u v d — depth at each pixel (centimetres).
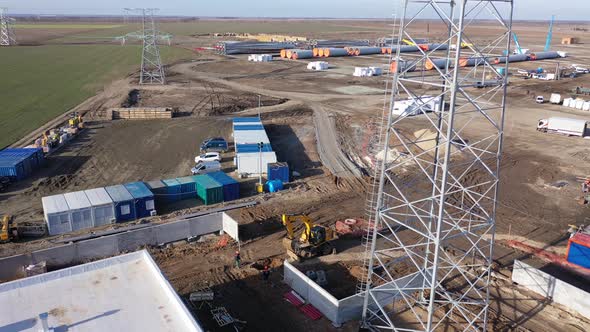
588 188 4603
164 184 4181
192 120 6938
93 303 2123
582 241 3200
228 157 5416
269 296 2798
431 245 3450
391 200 4303
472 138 6238
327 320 2583
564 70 12238
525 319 2636
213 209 4038
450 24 2094
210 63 13450
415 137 6038
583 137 6481
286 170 4653
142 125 6612
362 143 6006
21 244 3344
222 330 2478
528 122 7250
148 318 2020
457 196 4403
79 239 3422
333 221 3891
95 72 11138
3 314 2030
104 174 4781
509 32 2105
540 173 5094
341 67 13000
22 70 11094
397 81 2269
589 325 2588
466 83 2128
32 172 4775
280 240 3541
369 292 2497
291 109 7744
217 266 3133
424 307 2720
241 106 7881
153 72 10525
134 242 3334
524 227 3838
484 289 2919
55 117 6881
